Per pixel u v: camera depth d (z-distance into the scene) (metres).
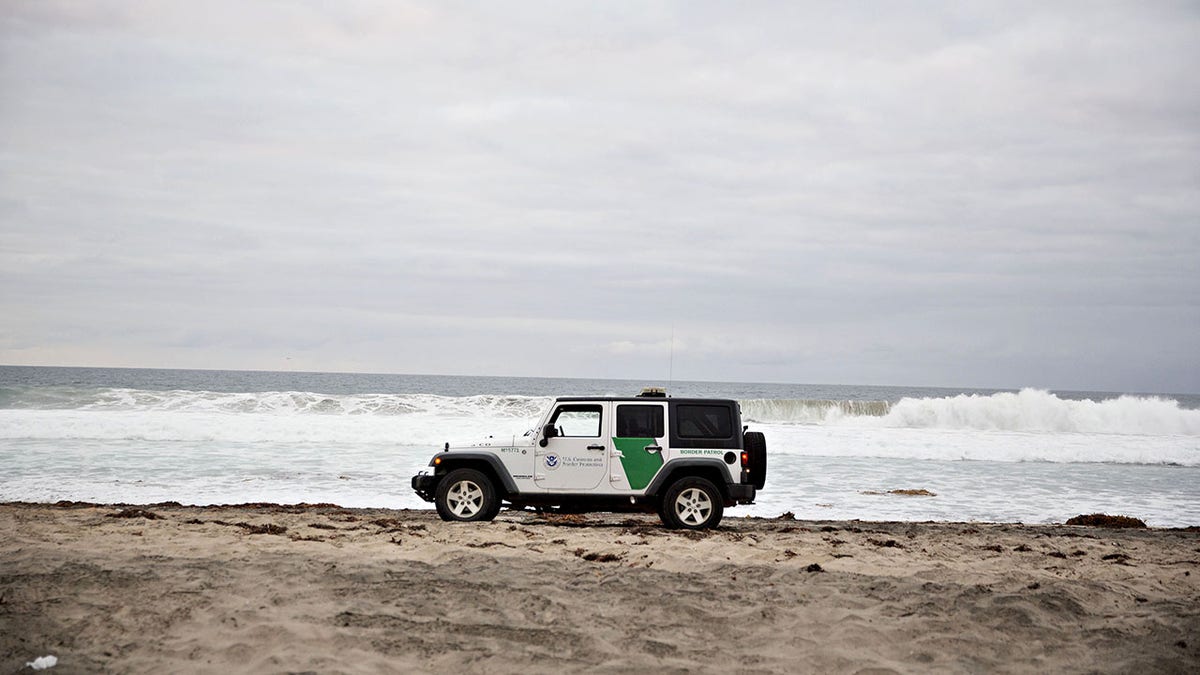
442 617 5.84
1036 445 29.05
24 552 7.39
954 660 5.33
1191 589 7.62
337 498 16.67
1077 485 21.58
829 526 12.91
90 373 151.00
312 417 31.52
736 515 15.42
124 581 6.31
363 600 6.13
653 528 11.66
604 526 12.00
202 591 6.15
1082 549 10.58
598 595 6.54
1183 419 36.31
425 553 8.09
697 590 6.77
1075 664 5.29
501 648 5.25
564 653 5.22
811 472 22.84
